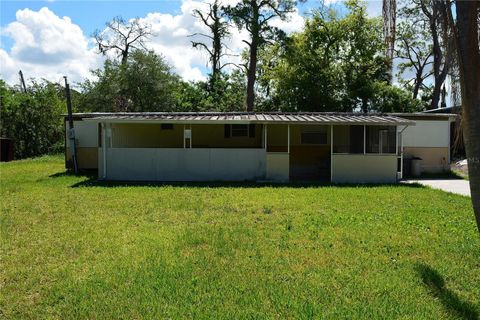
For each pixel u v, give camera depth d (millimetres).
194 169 16328
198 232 7488
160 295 4645
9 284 5062
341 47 32969
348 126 18844
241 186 14414
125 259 5926
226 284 4961
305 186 14578
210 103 36125
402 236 7223
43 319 4141
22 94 31984
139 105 35562
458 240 6965
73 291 4785
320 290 4785
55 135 32344
